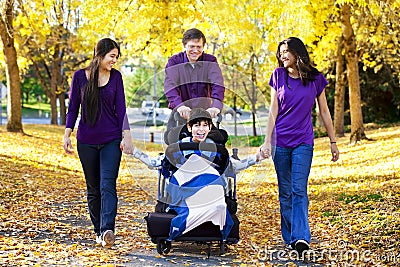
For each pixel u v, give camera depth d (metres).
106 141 6.30
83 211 8.82
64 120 36.59
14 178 11.70
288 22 15.20
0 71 30.70
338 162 16.55
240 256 6.10
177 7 14.59
